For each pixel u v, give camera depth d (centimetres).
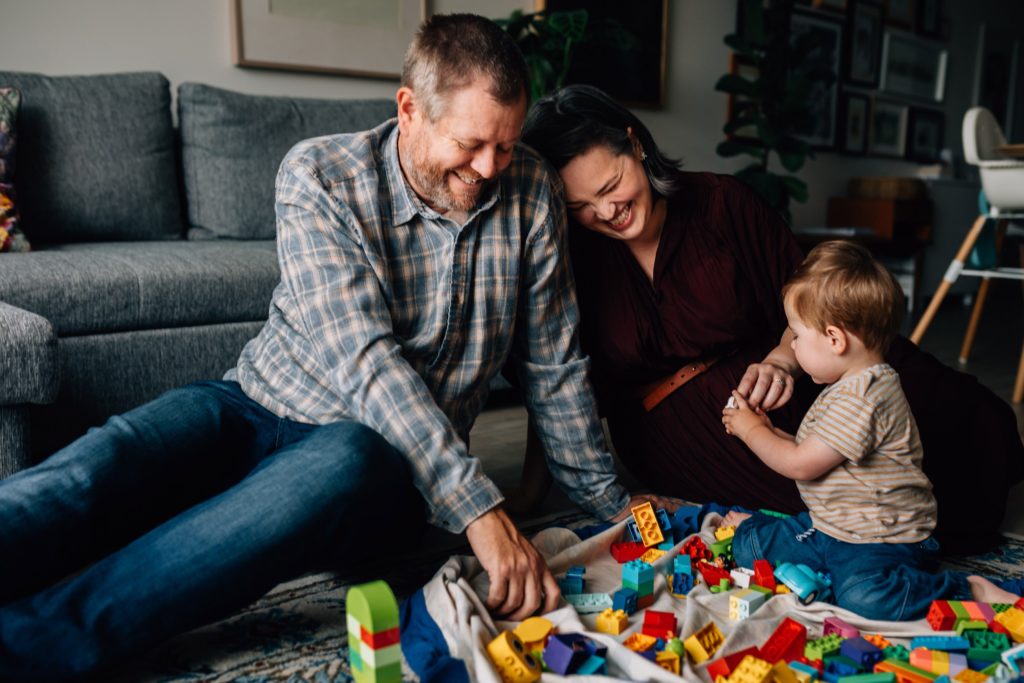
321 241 109
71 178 224
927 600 110
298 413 118
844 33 507
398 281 115
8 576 93
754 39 391
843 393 120
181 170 254
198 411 116
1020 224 511
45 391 141
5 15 238
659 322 146
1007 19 643
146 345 186
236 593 94
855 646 97
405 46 320
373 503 103
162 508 112
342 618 113
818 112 501
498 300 118
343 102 276
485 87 97
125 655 90
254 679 97
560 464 138
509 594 102
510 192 119
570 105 127
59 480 99
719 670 93
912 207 492
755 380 138
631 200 130
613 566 126
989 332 416
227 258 204
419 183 110
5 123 209
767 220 147
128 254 197
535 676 89
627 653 93
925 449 139
